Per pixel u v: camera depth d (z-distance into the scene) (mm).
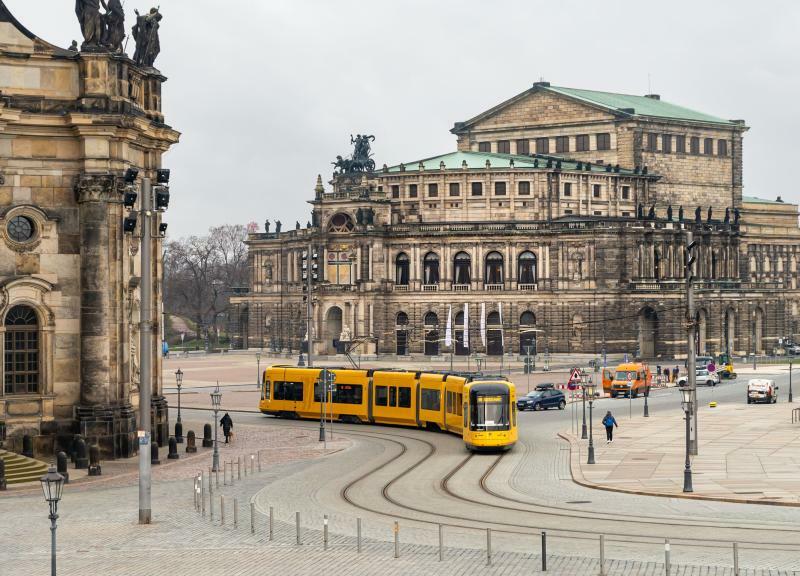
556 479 83750
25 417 95375
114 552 59469
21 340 95938
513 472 87938
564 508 70938
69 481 84562
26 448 93750
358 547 58375
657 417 129000
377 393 127500
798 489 75500
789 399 148500
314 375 133000
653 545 58219
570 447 103000
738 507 70062
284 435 116625
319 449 104375
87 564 56781
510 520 66625
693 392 95375
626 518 66750
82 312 95875
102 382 95750
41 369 95812
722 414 131125
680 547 57500
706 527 63312
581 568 53594
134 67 100438
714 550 56656
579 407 146750
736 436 107438
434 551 57969
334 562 56094
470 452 101875
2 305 94312
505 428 100750
